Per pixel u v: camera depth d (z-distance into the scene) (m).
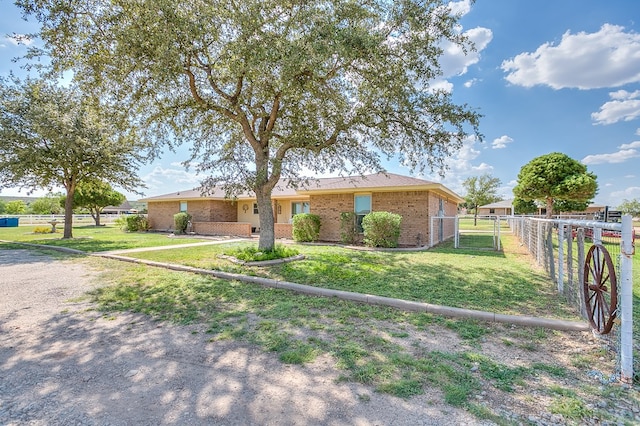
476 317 4.55
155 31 6.59
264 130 9.62
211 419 2.37
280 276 7.25
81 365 3.25
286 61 6.39
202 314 4.80
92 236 19.47
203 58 8.05
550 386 2.79
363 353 3.43
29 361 3.35
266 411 2.46
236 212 24.70
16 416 2.41
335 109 8.73
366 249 12.66
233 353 3.49
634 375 2.94
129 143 10.52
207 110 9.60
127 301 5.51
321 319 4.55
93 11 6.95
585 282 4.24
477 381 2.87
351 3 7.07
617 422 2.32
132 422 2.35
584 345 3.65
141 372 3.10
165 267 8.72
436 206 15.95
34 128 14.39
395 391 2.70
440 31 7.71
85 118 14.02
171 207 24.64
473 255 10.99
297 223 15.62
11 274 7.88
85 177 17.75
